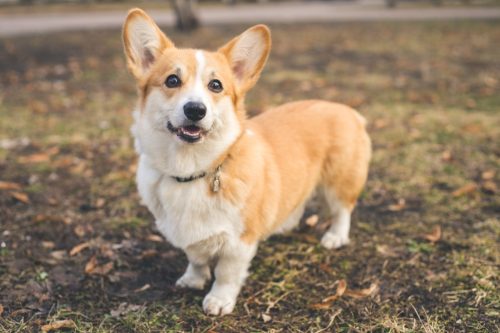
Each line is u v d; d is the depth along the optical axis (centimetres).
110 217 137
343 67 313
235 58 108
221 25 517
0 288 111
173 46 108
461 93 247
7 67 308
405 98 240
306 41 417
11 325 101
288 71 301
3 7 752
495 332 100
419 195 147
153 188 104
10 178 156
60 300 109
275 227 115
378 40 421
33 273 116
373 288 111
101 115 214
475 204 142
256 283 115
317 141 119
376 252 124
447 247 124
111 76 288
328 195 125
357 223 135
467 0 864
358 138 124
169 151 101
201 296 111
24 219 135
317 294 111
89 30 480
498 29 468
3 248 123
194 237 102
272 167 109
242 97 108
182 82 101
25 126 198
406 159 168
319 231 133
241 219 103
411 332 101
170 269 119
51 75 289
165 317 105
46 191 149
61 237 129
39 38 420
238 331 102
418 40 416
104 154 173
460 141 181
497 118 204
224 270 106
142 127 103
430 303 108
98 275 116
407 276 115
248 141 106
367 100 236
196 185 101
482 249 122
